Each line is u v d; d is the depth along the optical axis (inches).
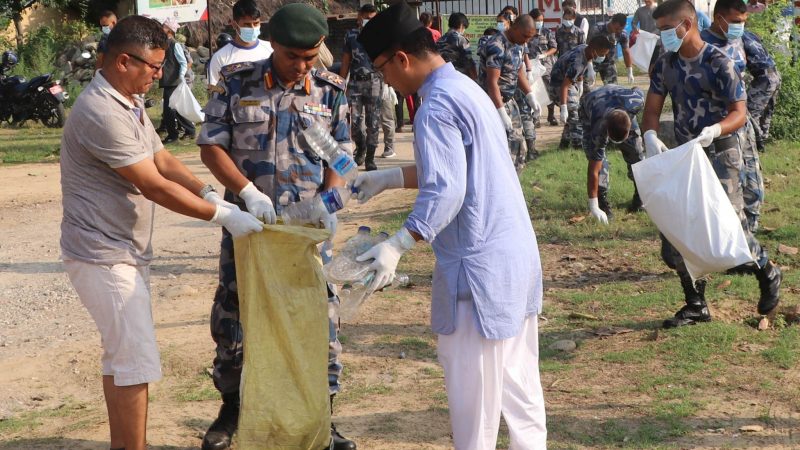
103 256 165.6
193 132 677.3
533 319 158.6
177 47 655.8
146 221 171.9
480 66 404.8
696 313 258.1
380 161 557.0
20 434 204.8
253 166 182.9
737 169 250.2
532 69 547.8
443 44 501.7
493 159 149.3
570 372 230.1
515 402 157.9
